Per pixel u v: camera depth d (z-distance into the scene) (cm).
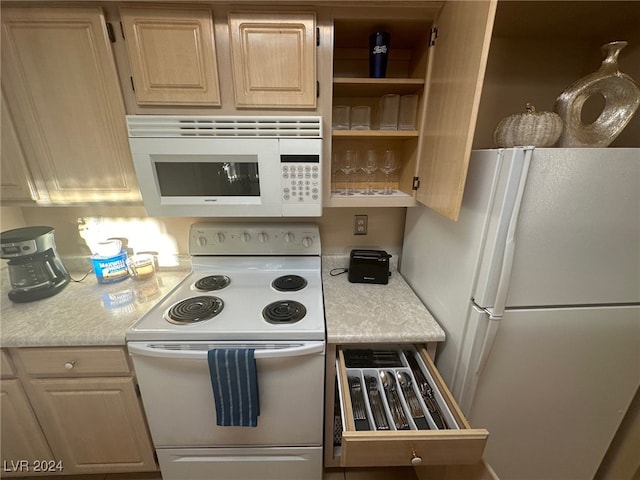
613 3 95
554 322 93
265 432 114
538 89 130
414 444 79
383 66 113
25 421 114
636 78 109
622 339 96
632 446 116
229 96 106
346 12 100
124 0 93
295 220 157
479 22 74
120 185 115
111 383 109
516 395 103
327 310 122
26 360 105
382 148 145
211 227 148
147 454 122
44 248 130
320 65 104
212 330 102
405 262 159
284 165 109
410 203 125
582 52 126
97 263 140
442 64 97
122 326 108
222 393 102
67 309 120
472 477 93
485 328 92
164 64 100
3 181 111
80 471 125
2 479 130
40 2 93
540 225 83
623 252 86
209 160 109
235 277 146
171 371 103
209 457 119
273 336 102
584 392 103
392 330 109
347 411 84
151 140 104
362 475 136
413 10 100
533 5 96
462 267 99
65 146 109
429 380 105
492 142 135
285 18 98
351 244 165
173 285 142
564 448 112
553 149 77
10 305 122
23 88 101
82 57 99
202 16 96
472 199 92
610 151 78
